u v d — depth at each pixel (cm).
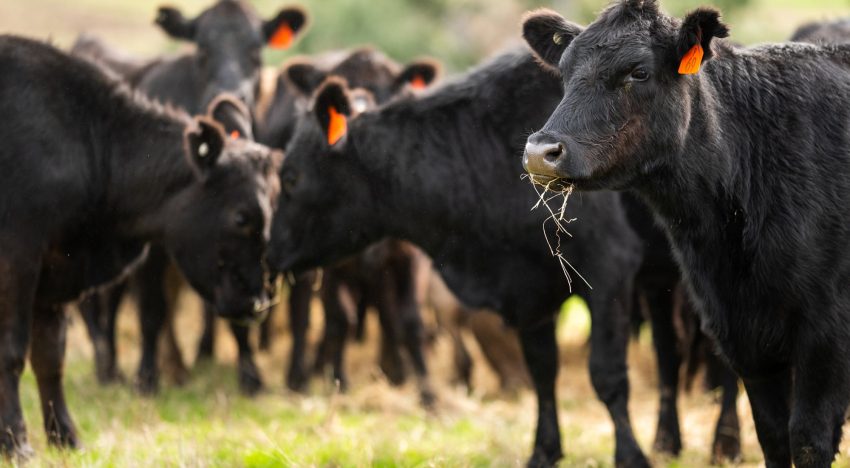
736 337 786
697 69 723
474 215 1003
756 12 2575
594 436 1177
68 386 1402
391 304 1479
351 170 1034
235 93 1466
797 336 758
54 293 1038
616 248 986
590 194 977
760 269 762
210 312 1614
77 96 1048
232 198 1082
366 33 2627
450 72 2717
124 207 1077
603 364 987
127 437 1050
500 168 999
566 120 729
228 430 1139
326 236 1057
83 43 1806
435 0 2858
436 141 1016
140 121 1086
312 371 1594
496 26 2966
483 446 1088
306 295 1476
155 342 1416
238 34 1530
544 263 998
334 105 1025
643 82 734
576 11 2642
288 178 1059
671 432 1127
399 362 1505
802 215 754
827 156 772
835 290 750
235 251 1093
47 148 1002
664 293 1112
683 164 762
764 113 786
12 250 977
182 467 910
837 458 964
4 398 977
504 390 1509
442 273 1038
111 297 1466
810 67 812
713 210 777
